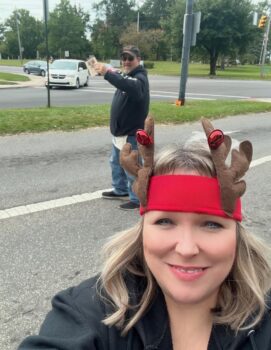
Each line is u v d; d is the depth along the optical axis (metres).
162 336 1.25
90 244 4.05
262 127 11.31
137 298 1.28
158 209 1.13
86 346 1.15
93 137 9.12
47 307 3.04
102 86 28.00
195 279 1.14
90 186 5.82
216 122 11.91
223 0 47.00
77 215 4.77
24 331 2.78
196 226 1.13
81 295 1.30
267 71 63.19
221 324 1.26
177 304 1.25
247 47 50.72
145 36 76.62
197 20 14.25
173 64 73.38
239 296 1.28
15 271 3.51
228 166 1.14
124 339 1.25
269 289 1.37
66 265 3.63
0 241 4.05
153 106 13.91
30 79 34.16
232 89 26.91
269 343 1.26
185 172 1.13
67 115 11.19
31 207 4.96
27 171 6.47
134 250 1.32
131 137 4.98
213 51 49.84
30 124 9.86
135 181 1.21
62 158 7.32
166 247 1.14
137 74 4.89
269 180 6.45
